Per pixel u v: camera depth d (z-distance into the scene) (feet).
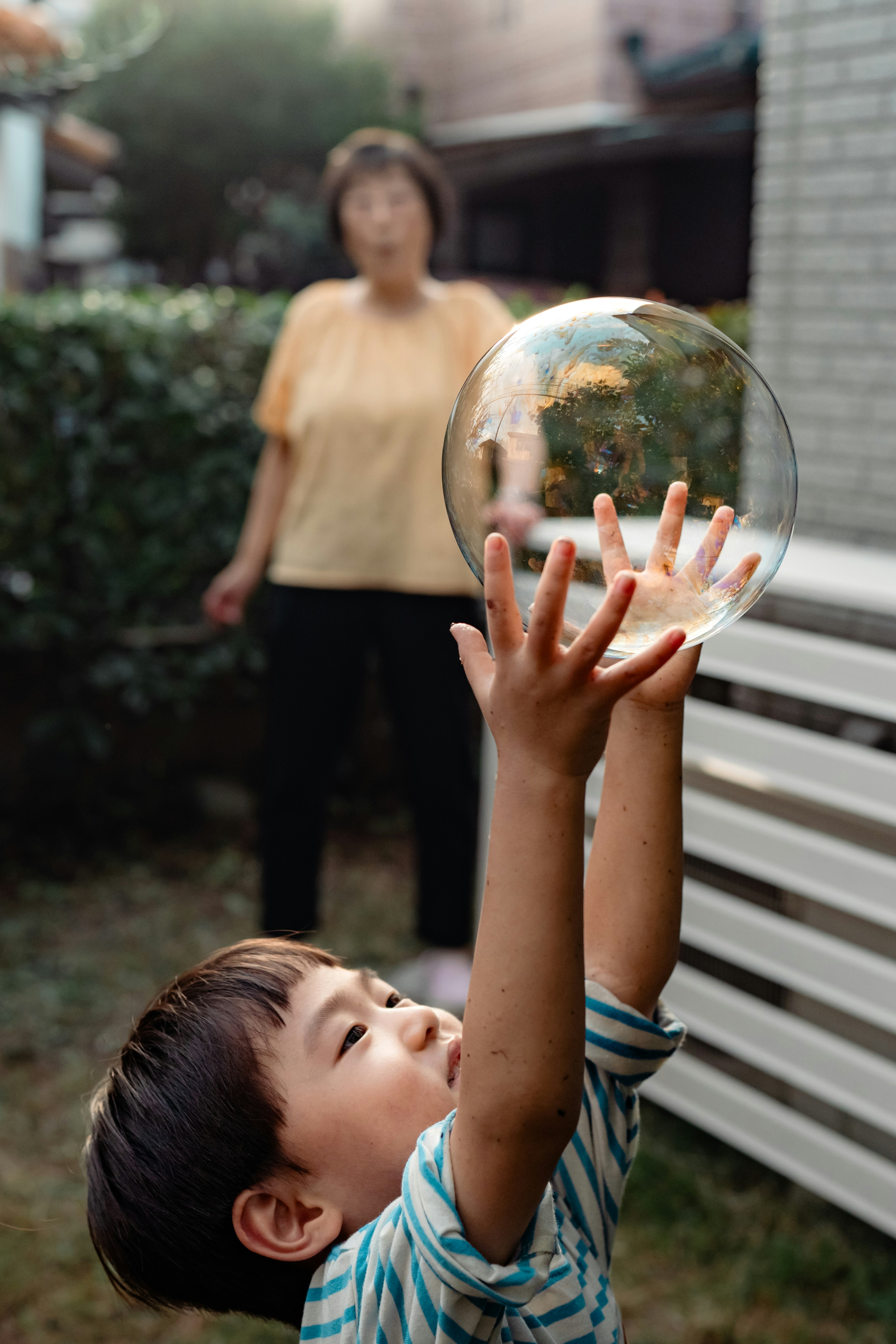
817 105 9.93
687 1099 7.52
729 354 3.17
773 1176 7.60
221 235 43.70
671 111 33.22
